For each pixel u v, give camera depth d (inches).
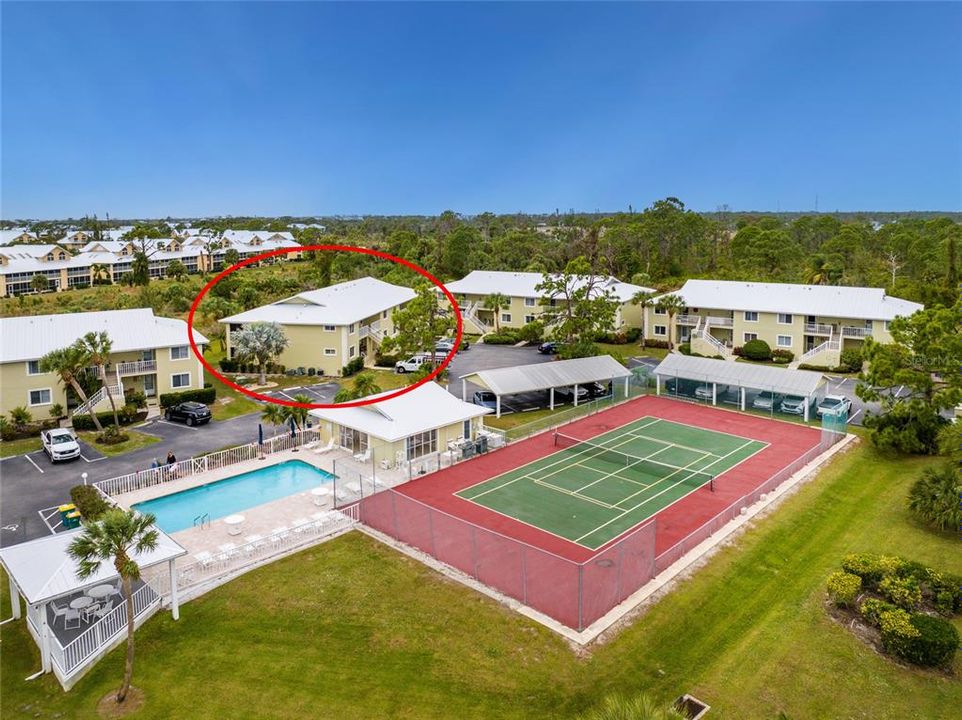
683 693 903.1
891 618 982.4
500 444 1961.1
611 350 3260.3
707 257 5580.7
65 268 5059.1
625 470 1764.3
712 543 1323.8
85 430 2049.7
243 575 1213.7
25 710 887.7
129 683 903.7
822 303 2982.3
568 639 1010.7
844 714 865.5
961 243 3828.7
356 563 1250.6
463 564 1230.9
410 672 952.3
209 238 6894.7
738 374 2374.5
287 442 1911.9
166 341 2342.5
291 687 927.7
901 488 1603.1
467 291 3804.1
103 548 831.1
